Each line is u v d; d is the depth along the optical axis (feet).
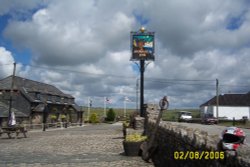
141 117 80.18
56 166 43.29
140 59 88.74
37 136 102.17
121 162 45.57
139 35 89.56
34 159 49.57
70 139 84.48
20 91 179.42
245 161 16.21
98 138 85.51
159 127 44.57
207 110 296.71
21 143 76.38
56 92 224.74
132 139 51.16
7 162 46.91
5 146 69.36
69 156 52.39
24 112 177.58
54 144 72.02
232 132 26.16
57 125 187.42
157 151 45.52
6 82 183.21
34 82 209.56
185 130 30.91
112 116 276.41
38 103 186.50
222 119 224.53
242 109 281.33
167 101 44.60
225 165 18.81
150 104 67.67
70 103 235.61
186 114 240.53
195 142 25.75
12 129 95.30
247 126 167.94
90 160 47.85
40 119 185.16
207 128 122.72
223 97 291.79
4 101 177.06
